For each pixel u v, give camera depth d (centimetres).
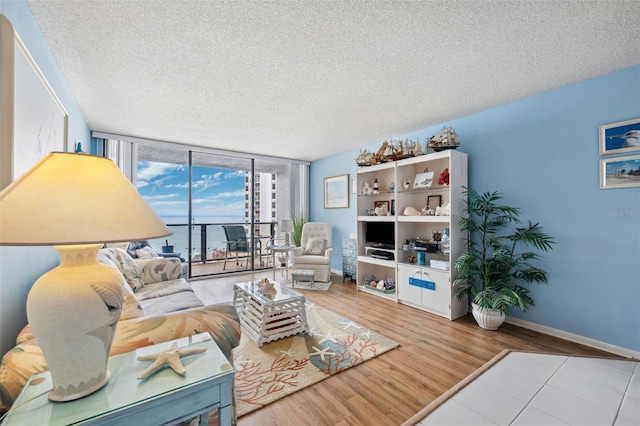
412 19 162
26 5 144
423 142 373
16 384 92
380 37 179
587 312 240
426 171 362
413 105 290
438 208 327
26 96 127
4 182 105
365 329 272
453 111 308
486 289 274
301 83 240
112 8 151
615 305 226
